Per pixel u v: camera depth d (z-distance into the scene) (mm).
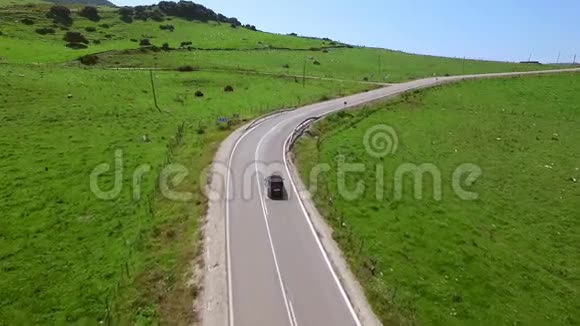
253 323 25500
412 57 165375
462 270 34688
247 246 33188
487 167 58375
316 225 36719
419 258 35438
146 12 179125
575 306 32344
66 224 38250
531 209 47344
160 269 31094
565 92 104812
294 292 28281
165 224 37094
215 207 38875
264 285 28844
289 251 32781
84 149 53562
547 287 34188
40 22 141250
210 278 29297
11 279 31297
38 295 29938
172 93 85688
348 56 153000
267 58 132125
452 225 41531
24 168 47375
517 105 93625
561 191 52594
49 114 63969
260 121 67688
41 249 34750
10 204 40500
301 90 94375
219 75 103562
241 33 177500
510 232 41906
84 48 121062
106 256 33969
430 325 28297
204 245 33062
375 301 28016
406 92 94500
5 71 81375
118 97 77688
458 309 30297
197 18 193500
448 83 107438
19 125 58656
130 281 30422
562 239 41750
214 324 25438
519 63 167750
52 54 108625
